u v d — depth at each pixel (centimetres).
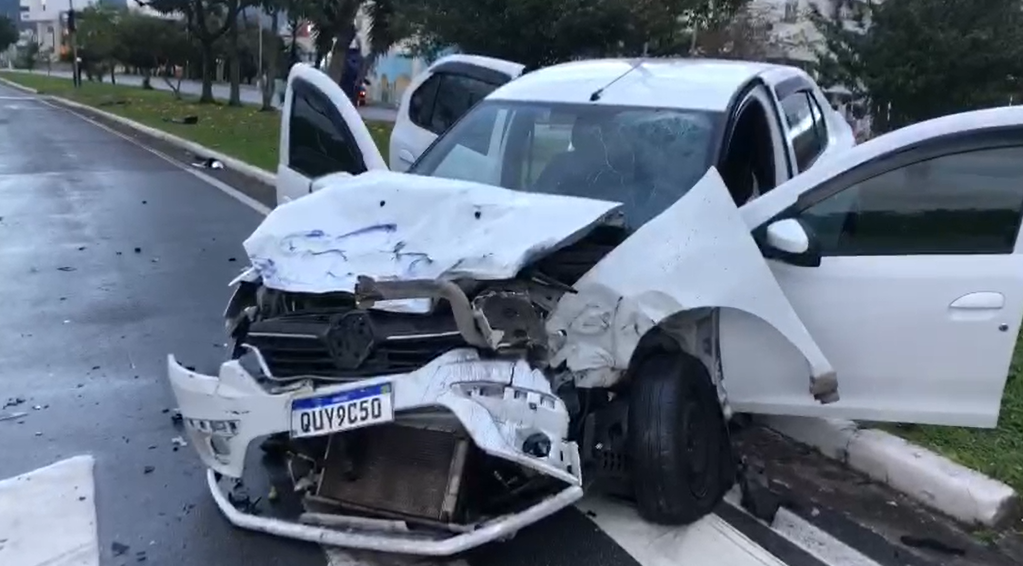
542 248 379
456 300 357
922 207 411
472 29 1488
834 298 418
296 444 393
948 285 405
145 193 1342
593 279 388
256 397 373
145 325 709
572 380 384
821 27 1496
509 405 352
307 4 2348
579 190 473
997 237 403
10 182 1448
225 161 1656
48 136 2258
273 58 3128
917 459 448
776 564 387
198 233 1060
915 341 411
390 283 360
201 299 785
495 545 398
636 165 474
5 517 419
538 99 528
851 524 421
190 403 390
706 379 426
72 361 627
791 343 407
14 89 5094
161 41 5516
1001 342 402
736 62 600
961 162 407
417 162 538
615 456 407
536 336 368
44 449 492
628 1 1463
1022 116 400
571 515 421
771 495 431
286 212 434
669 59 595
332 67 2277
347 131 591
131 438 507
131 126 2566
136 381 593
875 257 415
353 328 373
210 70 3572
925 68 1281
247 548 398
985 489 421
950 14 1284
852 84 1362
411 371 366
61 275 861
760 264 399
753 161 524
